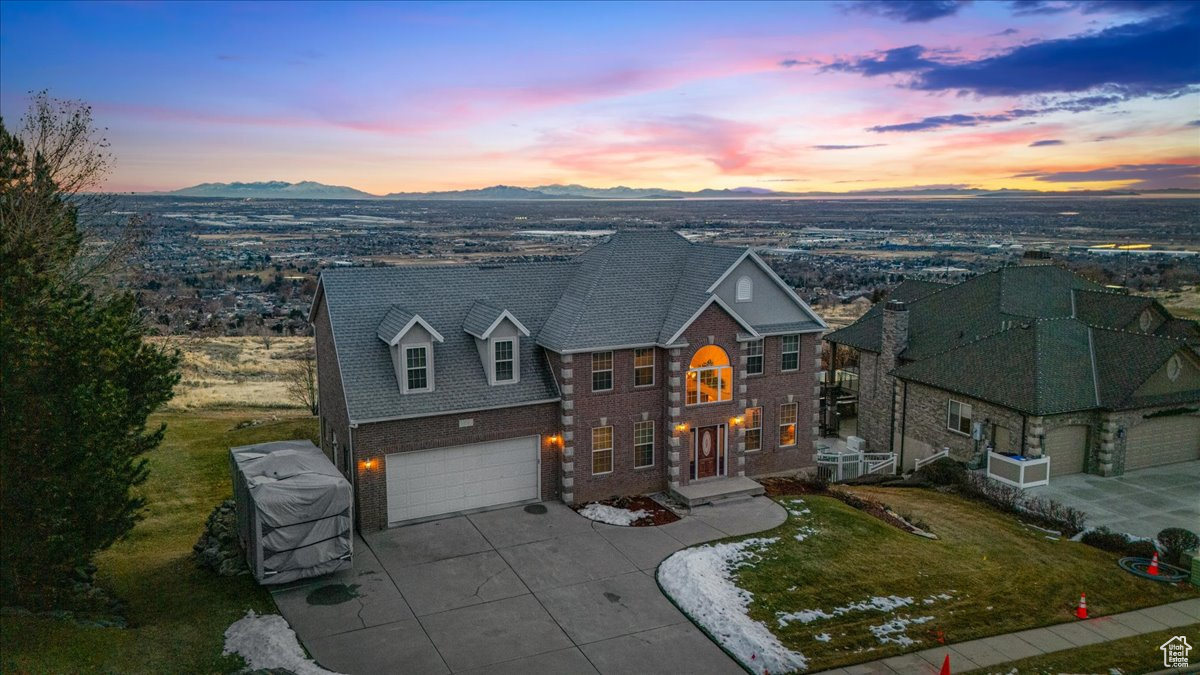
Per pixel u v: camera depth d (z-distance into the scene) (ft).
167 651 59.41
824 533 88.63
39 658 52.34
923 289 167.22
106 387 60.70
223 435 141.79
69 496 56.39
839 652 65.36
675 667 62.80
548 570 79.15
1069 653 66.13
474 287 103.09
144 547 88.74
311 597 72.74
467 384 92.84
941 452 124.77
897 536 88.58
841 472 119.75
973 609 72.95
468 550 83.51
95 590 69.62
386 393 88.69
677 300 103.81
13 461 55.11
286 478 75.92
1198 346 119.44
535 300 105.19
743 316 105.40
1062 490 106.22
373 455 87.10
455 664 62.49
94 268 103.76
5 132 78.54
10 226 71.36
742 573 78.48
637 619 70.08
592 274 105.40
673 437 99.30
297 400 187.62
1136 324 134.92
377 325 94.07
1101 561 84.89
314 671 59.00
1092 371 116.06
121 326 71.26
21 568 57.88
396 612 70.38
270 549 73.00
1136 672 63.57
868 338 148.15
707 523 91.50
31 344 56.34
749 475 108.17
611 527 89.92
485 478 94.17
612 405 97.76
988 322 137.49
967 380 120.16
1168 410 114.21
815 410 111.75
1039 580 79.05
